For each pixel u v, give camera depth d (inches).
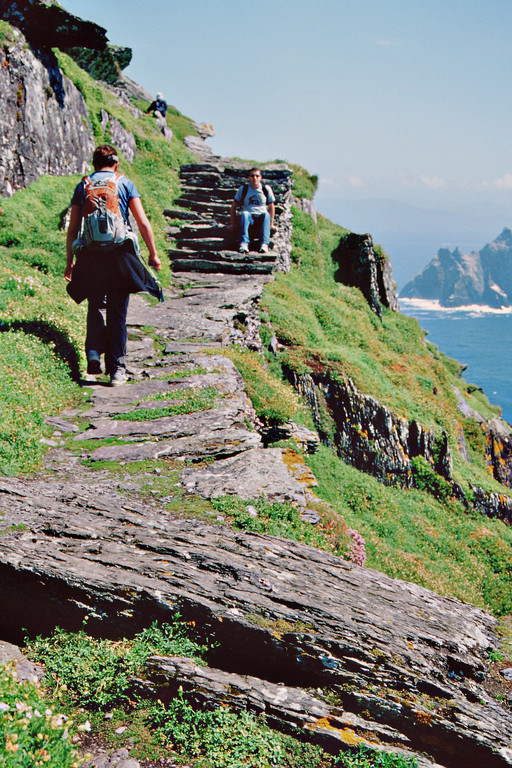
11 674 140.6
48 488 228.2
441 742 157.2
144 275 332.5
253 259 781.9
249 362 501.0
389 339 1187.9
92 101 839.1
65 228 577.0
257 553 209.2
